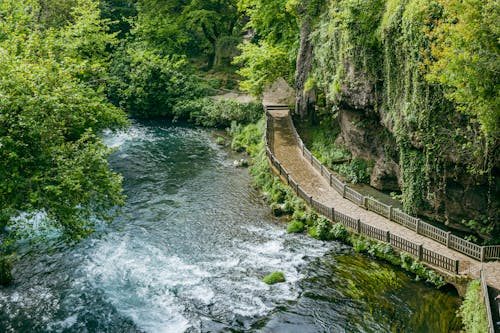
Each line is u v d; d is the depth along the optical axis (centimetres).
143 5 6019
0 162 1628
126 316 1891
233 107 4578
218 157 3797
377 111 2684
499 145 1983
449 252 2119
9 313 1897
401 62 2367
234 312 1898
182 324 1836
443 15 1922
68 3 3666
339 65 2908
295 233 2545
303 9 3653
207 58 6122
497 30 1611
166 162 3656
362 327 1786
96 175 1855
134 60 5041
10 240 1866
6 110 1667
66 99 1903
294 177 3048
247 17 6531
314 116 3816
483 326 1605
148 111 5009
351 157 3198
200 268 2219
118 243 2438
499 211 2134
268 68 4181
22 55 2336
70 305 1956
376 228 2278
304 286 2058
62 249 2361
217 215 2766
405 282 2058
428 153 2269
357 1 2598
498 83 1700
